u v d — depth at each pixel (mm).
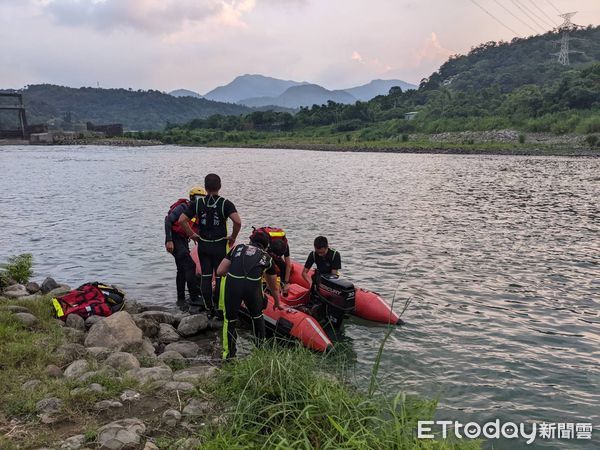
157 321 7184
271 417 3807
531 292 8891
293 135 120750
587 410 4969
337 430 3658
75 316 6715
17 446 3525
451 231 14594
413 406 4297
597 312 7879
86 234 14133
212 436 3768
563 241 13180
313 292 7527
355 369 5812
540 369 5863
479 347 6508
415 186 27766
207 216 7074
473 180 31219
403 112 124188
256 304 5820
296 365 4531
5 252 11984
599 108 80062
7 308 6418
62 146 101125
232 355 5836
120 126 128125
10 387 4426
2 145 102750
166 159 56875
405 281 9562
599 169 39625
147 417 4090
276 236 6996
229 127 138750
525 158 56688
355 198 22391
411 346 6543
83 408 4152
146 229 14891
